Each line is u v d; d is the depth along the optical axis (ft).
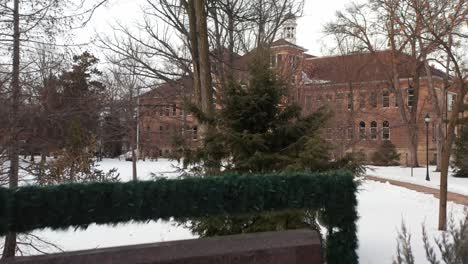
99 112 33.37
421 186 69.51
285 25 74.95
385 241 28.22
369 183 70.90
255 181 16.47
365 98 140.87
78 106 26.35
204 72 33.60
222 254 15.31
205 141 24.02
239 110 23.97
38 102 24.06
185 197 15.62
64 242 28.86
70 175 28.22
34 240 29.55
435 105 124.88
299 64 81.25
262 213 16.81
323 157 22.88
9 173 23.27
